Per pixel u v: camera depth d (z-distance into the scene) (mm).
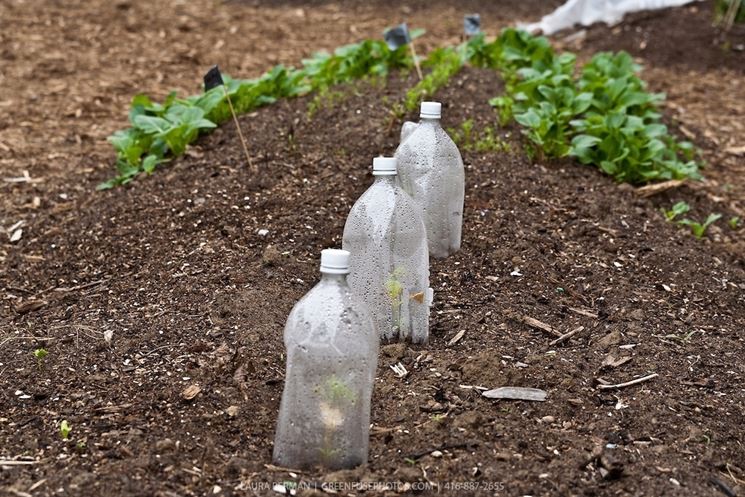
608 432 2287
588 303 2693
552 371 2420
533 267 2770
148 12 5605
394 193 2445
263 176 3057
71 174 3406
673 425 2314
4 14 5277
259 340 2463
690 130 3854
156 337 2504
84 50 4805
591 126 3254
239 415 2293
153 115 3354
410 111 3271
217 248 2799
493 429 2270
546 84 3432
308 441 2166
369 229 2438
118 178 3201
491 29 5543
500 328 2559
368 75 3621
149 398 2338
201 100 3311
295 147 3172
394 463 2188
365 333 2145
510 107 3340
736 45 4875
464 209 2947
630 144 3250
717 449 2279
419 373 2400
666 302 2730
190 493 2135
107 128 3803
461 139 3219
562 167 3221
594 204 3047
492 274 2746
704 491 2170
